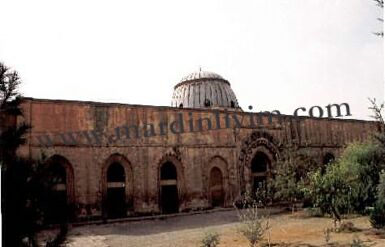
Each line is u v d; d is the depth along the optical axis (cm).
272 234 1694
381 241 1411
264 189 2645
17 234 483
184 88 3666
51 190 514
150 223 2181
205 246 1477
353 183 1902
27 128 568
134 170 2389
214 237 1503
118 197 2366
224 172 2753
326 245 1398
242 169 2819
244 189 2792
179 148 2575
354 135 3509
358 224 1802
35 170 509
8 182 480
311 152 3175
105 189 2286
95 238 1741
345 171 1925
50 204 521
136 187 2378
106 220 2205
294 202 2536
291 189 2373
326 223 1947
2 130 546
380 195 1648
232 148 2802
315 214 2244
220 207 2698
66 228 549
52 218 551
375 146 1888
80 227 2045
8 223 477
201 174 2634
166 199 2536
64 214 552
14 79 571
